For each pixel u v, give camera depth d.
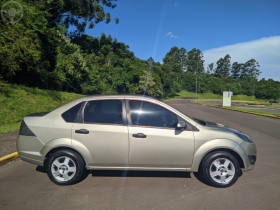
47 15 20.53
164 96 78.69
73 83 28.02
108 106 4.32
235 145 4.19
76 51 28.02
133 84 50.22
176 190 4.12
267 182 4.54
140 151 4.11
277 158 6.25
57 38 24.44
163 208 3.49
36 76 19.72
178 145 4.12
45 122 4.26
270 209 3.50
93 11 39.81
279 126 12.45
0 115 10.06
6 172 4.91
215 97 103.12
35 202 3.63
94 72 33.97
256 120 15.38
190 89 108.44
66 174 4.24
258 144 7.97
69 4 36.47
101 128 4.14
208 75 129.38
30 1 19.23
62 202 3.64
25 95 13.52
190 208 3.51
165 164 4.17
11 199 3.72
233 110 25.33
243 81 122.19
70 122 4.23
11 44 13.99
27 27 16.22
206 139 4.16
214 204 3.64
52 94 16.77
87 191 4.03
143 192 4.02
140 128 4.14
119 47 64.94
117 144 4.11
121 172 4.91
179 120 4.25
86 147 4.13
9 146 6.43
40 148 4.20
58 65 22.80
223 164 4.25
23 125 4.34
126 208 3.48
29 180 4.50
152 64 80.06
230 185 4.26
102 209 3.45
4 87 13.00
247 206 3.58
